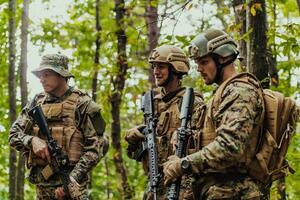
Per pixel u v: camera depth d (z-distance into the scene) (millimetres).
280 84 14758
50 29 19281
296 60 14758
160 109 8164
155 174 7711
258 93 6090
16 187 16188
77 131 8594
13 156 16328
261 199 6195
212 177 6191
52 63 8562
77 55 19531
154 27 16344
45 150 8398
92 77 17000
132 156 8320
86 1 19422
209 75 6312
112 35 14859
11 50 16266
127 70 15320
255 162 6102
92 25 20312
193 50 6320
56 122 8586
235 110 5945
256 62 9258
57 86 8594
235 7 10719
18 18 17875
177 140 6902
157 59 8133
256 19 9273
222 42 6277
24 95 15914
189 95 7137
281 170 6281
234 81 6117
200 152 6039
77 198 8383
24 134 8711
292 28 9562
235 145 5867
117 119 15055
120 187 15195
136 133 8172
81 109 8602
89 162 8453
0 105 18766
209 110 6266
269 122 6137
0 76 18516
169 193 6520
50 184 8547
